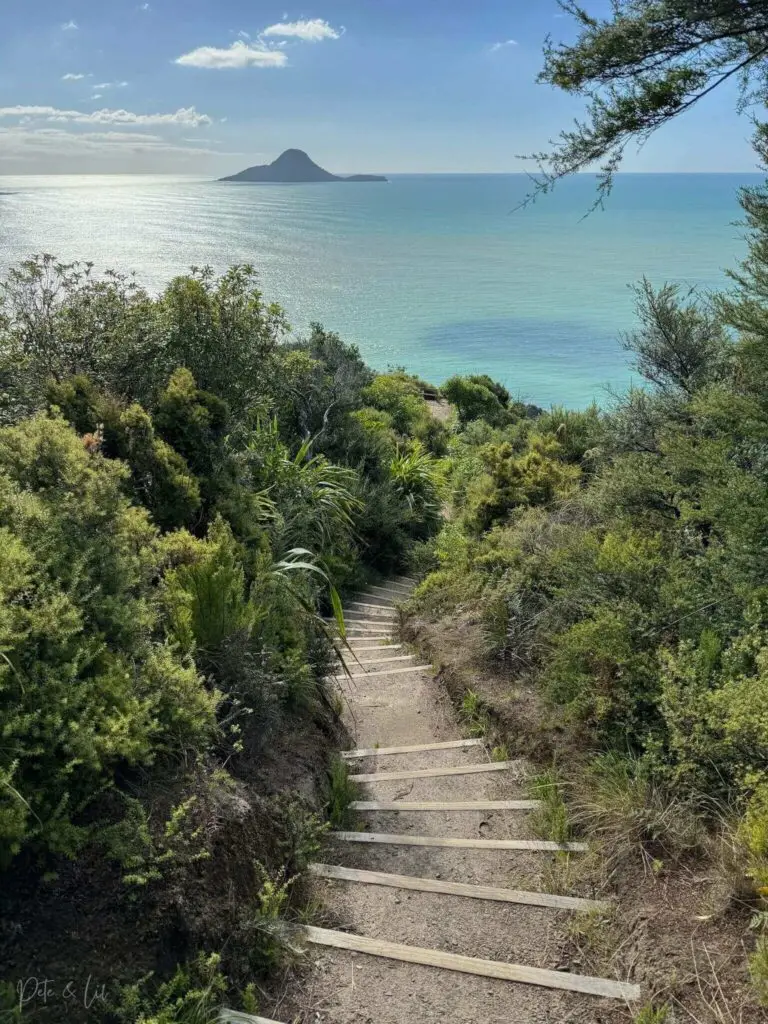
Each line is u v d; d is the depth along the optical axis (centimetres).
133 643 326
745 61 392
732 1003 243
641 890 306
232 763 361
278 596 515
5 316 679
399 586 1044
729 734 339
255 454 771
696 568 510
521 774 437
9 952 216
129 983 224
